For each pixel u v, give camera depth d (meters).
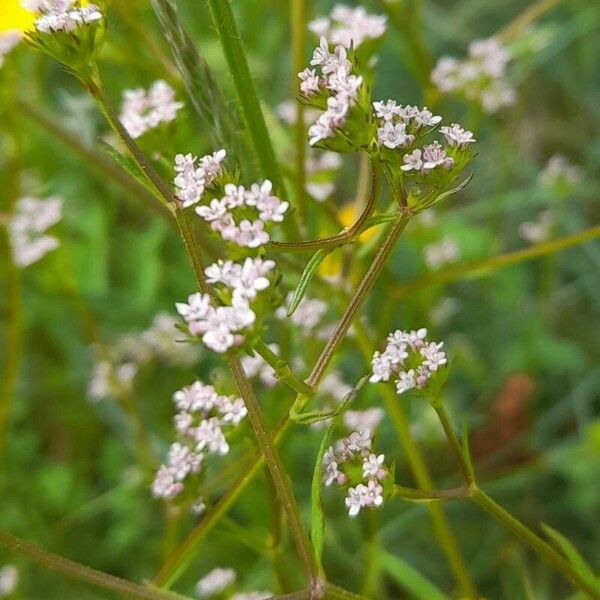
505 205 0.27
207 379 0.27
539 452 0.25
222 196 0.14
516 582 0.23
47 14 0.14
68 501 0.25
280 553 0.17
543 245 0.20
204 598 0.19
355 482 0.14
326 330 0.19
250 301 0.13
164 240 0.29
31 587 0.24
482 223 0.33
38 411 0.28
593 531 0.25
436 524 0.18
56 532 0.24
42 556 0.14
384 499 0.14
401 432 0.19
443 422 0.14
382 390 0.19
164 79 0.21
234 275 0.13
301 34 0.19
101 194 0.28
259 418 0.14
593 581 0.15
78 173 0.28
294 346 0.20
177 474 0.16
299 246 0.14
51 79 0.29
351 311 0.14
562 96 0.35
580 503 0.24
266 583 0.21
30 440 0.27
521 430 0.25
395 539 0.24
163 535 0.25
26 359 0.28
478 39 0.35
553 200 0.28
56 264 0.23
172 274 0.28
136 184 0.21
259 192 0.13
